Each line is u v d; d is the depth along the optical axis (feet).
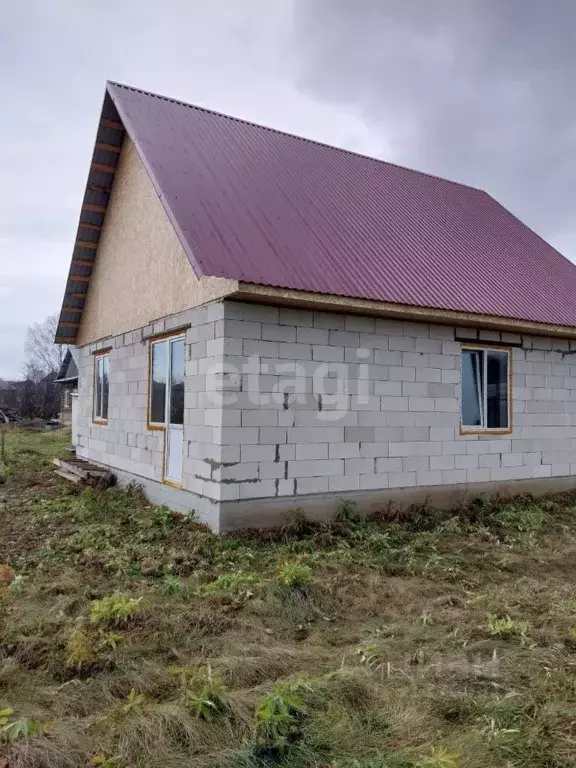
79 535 21.84
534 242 38.70
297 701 9.49
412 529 24.02
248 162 29.78
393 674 11.14
